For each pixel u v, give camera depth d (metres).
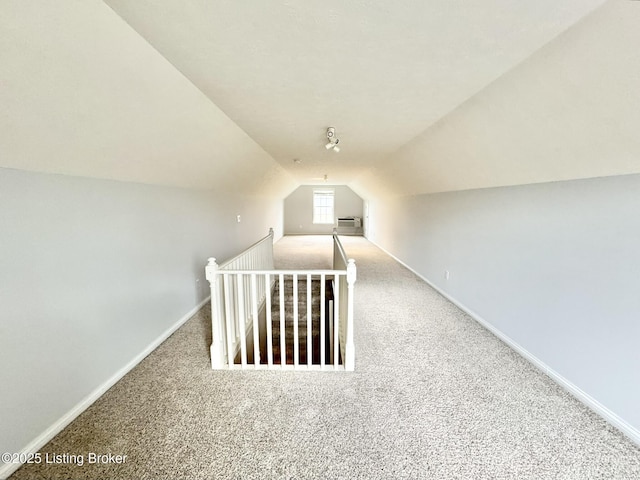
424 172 4.06
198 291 3.61
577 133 1.66
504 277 2.78
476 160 2.76
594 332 1.87
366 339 2.88
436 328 3.12
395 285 4.72
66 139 1.55
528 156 2.15
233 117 2.62
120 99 1.60
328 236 11.01
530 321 2.45
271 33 1.34
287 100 2.20
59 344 1.72
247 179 4.89
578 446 1.62
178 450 1.60
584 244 1.93
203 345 2.73
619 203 1.70
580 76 1.37
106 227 2.09
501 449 1.61
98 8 1.13
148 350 2.58
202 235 3.73
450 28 1.29
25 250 1.53
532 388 2.11
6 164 1.42
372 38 1.38
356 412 1.89
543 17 1.18
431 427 1.76
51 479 1.44
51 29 1.08
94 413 1.86
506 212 2.75
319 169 6.11
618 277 1.71
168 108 1.96
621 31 1.09
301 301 5.03
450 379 2.23
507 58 1.52
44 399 1.63
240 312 2.49
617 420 1.73
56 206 1.70
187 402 1.97
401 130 2.97
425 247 4.94
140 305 2.48
